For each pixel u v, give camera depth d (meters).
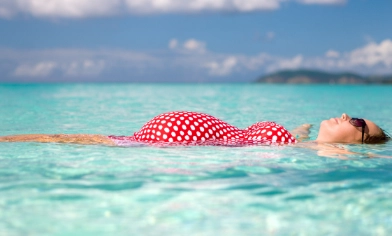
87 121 9.62
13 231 2.52
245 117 11.02
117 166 4.22
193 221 2.71
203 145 5.50
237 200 3.16
